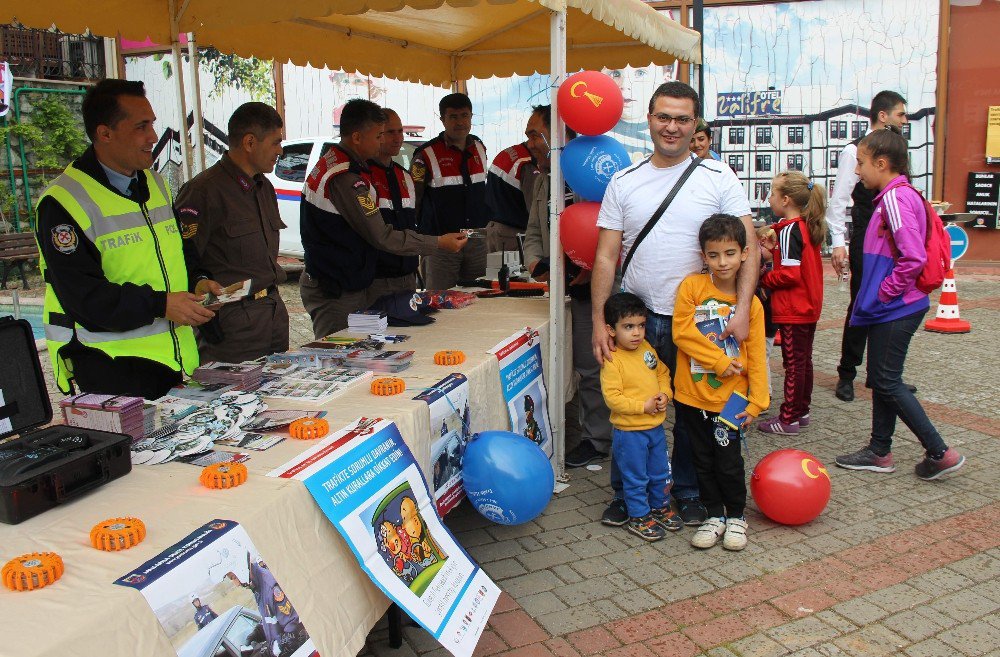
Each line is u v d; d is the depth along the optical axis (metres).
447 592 2.51
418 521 2.56
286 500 2.07
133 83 2.97
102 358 2.98
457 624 2.45
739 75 11.20
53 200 2.81
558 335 4.16
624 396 3.55
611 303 3.46
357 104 4.37
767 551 3.57
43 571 1.64
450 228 6.14
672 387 3.72
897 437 4.95
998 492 4.14
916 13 10.57
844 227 5.44
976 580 3.30
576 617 3.08
